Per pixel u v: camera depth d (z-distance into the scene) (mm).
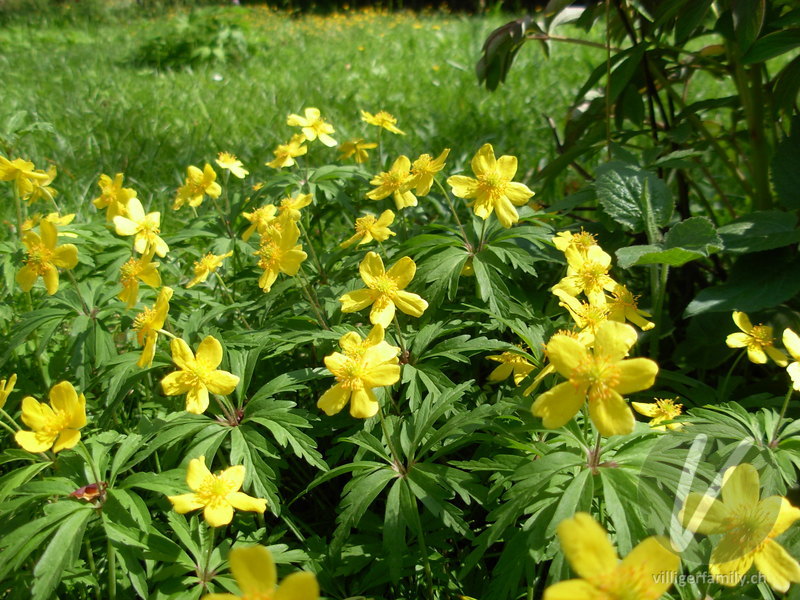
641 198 264
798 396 257
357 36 1283
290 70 949
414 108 682
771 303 245
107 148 552
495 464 187
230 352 228
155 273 234
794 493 195
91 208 445
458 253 259
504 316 245
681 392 248
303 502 244
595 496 184
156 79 892
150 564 183
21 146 489
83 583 200
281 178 329
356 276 294
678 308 326
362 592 191
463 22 1355
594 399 150
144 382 280
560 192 467
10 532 185
